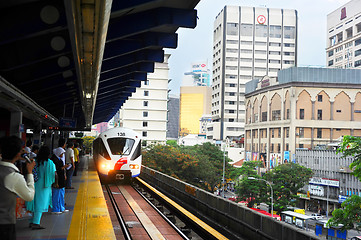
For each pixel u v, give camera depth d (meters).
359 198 15.43
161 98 83.94
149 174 22.94
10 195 3.61
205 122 198.62
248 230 8.11
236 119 120.19
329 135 63.81
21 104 14.26
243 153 85.88
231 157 86.38
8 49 8.47
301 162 56.91
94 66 8.56
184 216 12.08
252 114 78.75
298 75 64.06
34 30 6.87
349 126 63.69
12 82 10.88
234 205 9.07
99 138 19.81
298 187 45.72
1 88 9.52
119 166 18.64
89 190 13.30
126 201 15.05
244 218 8.40
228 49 121.25
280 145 67.12
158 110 83.81
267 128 71.31
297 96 63.94
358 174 16.28
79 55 7.29
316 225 36.97
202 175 44.97
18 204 8.11
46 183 7.29
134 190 18.41
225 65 121.00
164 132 83.88
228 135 115.06
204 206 11.56
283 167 46.47
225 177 55.38
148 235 9.50
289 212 42.75
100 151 18.98
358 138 16.47
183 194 14.37
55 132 35.28
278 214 46.00
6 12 6.76
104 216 8.58
